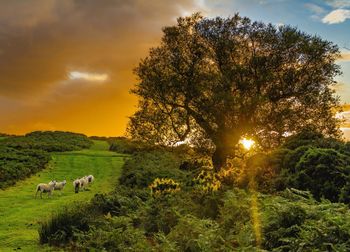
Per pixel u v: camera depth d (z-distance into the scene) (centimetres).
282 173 1475
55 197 2866
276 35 3011
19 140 6788
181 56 3091
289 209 991
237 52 3081
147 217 1556
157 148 3328
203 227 1130
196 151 3306
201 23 3133
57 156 5572
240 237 966
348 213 923
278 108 2998
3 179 3388
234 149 2938
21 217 2066
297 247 840
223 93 2788
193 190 1694
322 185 1296
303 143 1667
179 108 3164
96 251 1220
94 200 1895
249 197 1271
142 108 3228
